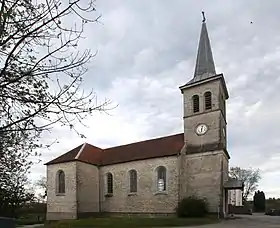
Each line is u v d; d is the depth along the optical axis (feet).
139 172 115.34
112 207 121.19
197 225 78.89
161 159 110.11
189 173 106.73
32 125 17.34
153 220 89.71
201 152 105.50
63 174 125.18
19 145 18.78
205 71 117.70
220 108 105.91
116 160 124.06
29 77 16.93
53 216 123.54
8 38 16.20
